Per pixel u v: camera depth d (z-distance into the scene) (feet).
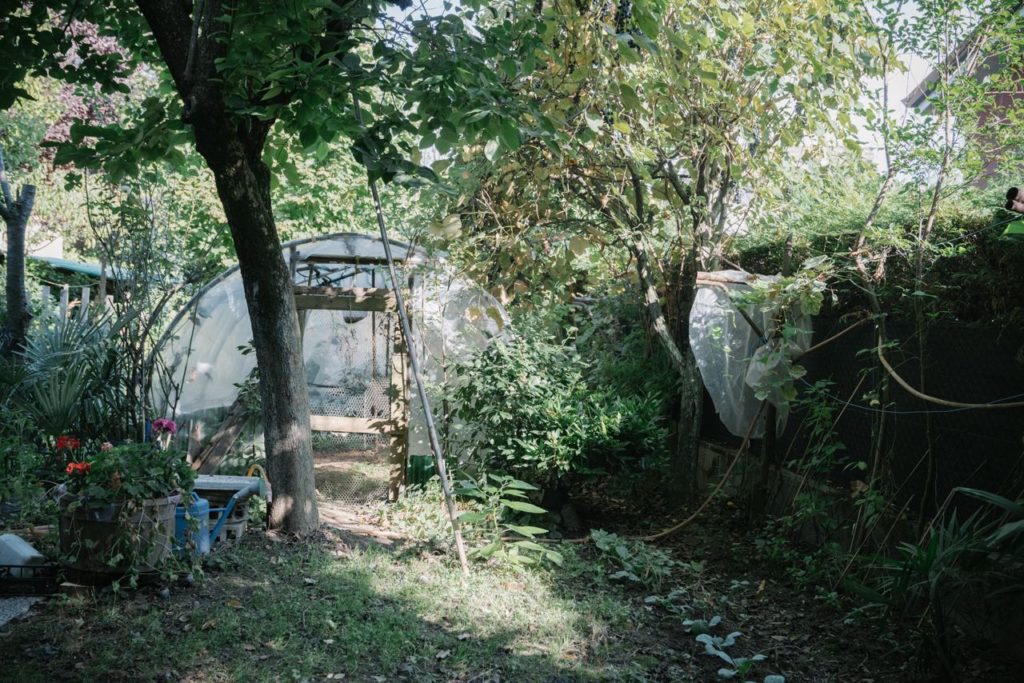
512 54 19.76
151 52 23.94
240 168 20.03
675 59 24.68
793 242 24.48
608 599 19.54
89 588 16.51
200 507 18.61
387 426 27.20
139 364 26.12
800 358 26.18
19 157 54.70
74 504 16.12
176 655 14.38
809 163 27.45
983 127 18.93
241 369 27.78
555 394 27.40
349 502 27.07
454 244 29.78
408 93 17.67
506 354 26.96
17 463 22.76
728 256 29.32
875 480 20.75
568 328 30.86
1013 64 18.44
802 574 21.12
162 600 16.69
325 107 17.12
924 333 19.40
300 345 22.09
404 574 19.93
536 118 19.44
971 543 15.76
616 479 29.01
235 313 27.96
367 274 30.01
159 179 27.73
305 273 30.48
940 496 19.42
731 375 25.70
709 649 16.56
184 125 21.70
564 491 27.25
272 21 17.21
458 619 17.40
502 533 23.90
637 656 16.44
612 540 23.02
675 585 21.29
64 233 53.98
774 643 17.60
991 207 18.29
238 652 14.85
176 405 27.04
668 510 28.86
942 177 19.17
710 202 29.27
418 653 15.62
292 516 21.76
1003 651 16.55
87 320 27.02
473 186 29.94
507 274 30.73
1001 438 17.65
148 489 16.74
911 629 17.25
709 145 28.09
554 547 23.70
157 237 27.71
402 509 25.84
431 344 28.27
